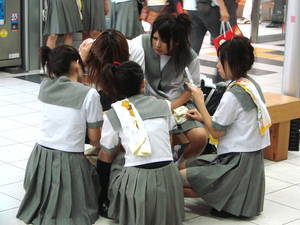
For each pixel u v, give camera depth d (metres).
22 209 3.34
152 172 3.06
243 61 3.36
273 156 4.55
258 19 7.24
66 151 3.25
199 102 3.48
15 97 6.28
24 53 7.74
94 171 3.42
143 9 7.30
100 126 3.30
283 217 3.50
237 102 3.31
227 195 3.38
